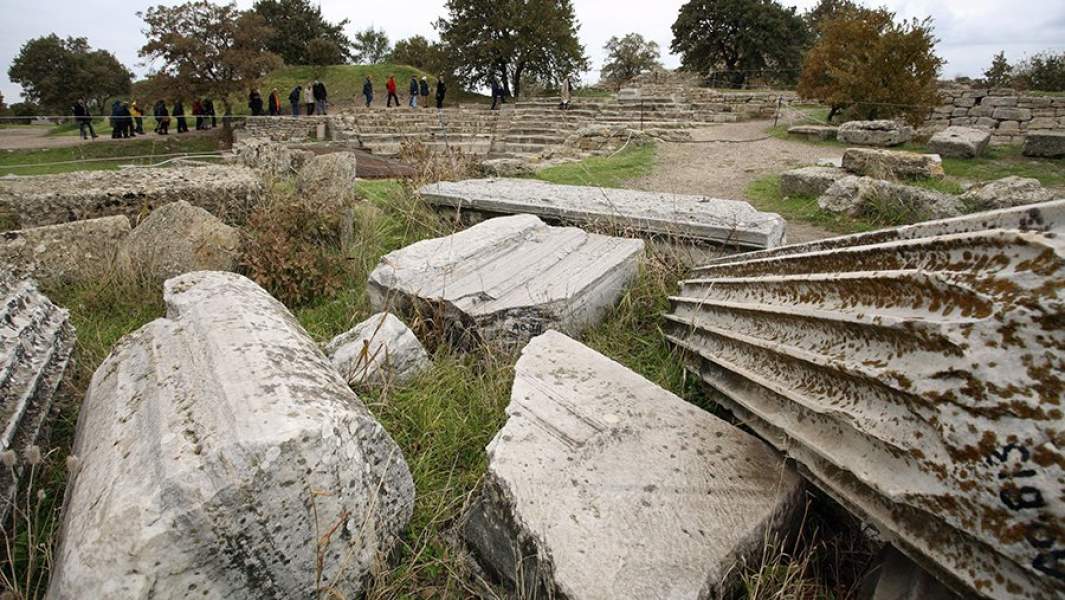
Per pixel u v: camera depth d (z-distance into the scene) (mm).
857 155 7809
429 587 1946
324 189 5344
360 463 1817
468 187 6129
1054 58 26609
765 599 1814
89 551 1410
